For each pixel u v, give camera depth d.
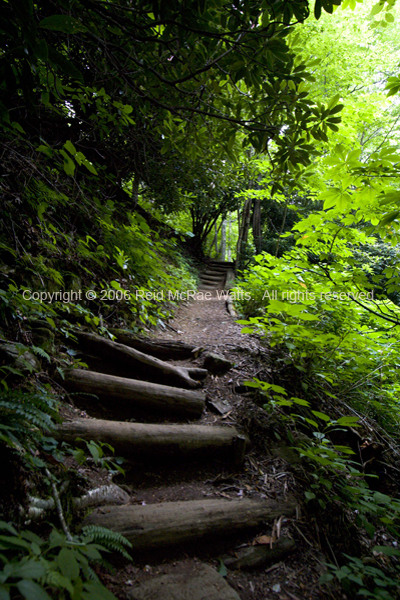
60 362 2.35
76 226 3.55
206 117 2.09
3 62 1.13
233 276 10.21
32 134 3.00
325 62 7.25
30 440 1.46
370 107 4.80
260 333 3.87
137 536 1.44
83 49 2.02
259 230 11.93
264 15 1.32
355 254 6.10
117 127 2.86
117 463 1.89
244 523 1.65
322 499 1.96
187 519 1.58
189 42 1.50
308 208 9.38
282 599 1.36
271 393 2.82
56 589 1.02
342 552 1.72
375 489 2.68
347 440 2.85
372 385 3.35
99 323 3.10
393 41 8.78
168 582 1.31
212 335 4.26
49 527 1.29
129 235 3.71
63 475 1.54
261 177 6.79
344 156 1.96
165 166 3.88
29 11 0.90
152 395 2.42
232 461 2.15
